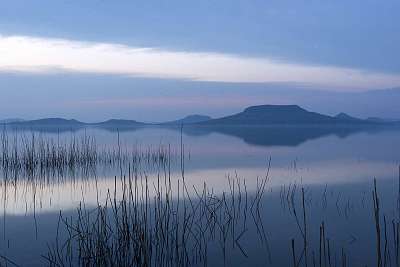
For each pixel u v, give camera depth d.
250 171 22.56
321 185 17.59
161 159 29.44
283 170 22.78
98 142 51.53
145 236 9.02
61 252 9.40
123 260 8.62
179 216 12.15
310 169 23.11
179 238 10.40
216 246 9.88
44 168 24.09
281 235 10.67
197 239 10.36
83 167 25.19
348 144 46.47
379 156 30.50
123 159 29.03
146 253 8.57
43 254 9.29
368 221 11.82
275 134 83.00
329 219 12.08
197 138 65.88
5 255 9.23
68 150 31.30
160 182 18.97
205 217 12.12
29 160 23.61
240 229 11.09
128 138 64.75
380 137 66.06
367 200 14.44
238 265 8.74
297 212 12.84
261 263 8.87
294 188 16.00
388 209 13.12
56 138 58.03
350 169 22.94
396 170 22.39
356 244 9.88
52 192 16.98
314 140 57.00
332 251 9.45
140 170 22.80
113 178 20.78
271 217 12.29
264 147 42.34
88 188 17.91
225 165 25.61
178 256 9.11
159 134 86.69
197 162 27.62
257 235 10.66
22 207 13.97
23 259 8.99
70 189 17.69
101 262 8.46
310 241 10.19
